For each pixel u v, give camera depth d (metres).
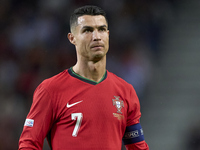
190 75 37.44
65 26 38.19
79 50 10.09
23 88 34.50
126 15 39.75
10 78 34.91
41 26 37.84
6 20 37.91
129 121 10.59
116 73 36.59
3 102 33.12
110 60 37.22
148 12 40.34
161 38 39.97
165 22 40.97
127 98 10.32
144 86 36.25
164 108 34.84
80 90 9.80
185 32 40.78
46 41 37.31
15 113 32.88
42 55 36.62
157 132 33.00
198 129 32.91
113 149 9.54
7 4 38.44
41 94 9.76
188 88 36.41
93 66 10.03
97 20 9.91
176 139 32.47
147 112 34.41
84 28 9.90
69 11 38.62
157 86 36.41
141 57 38.12
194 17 41.91
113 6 39.50
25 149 9.36
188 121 33.75
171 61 38.50
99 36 9.85
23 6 38.59
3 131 31.69
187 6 42.34
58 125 9.63
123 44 38.62
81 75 10.13
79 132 9.38
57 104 9.62
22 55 36.50
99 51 9.85
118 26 39.22
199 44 39.94
